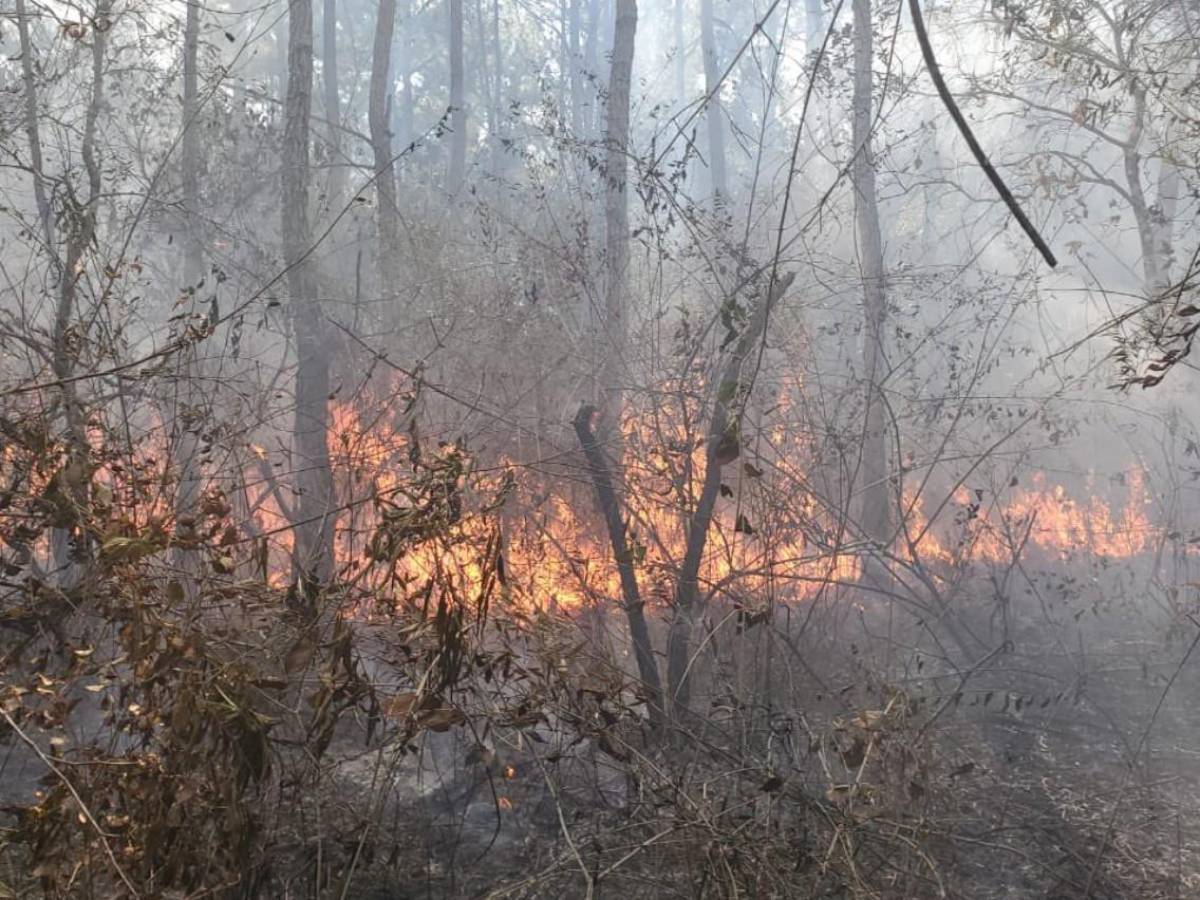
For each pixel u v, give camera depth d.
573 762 5.62
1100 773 6.11
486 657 4.54
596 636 6.35
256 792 4.21
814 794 5.04
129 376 5.09
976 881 4.96
